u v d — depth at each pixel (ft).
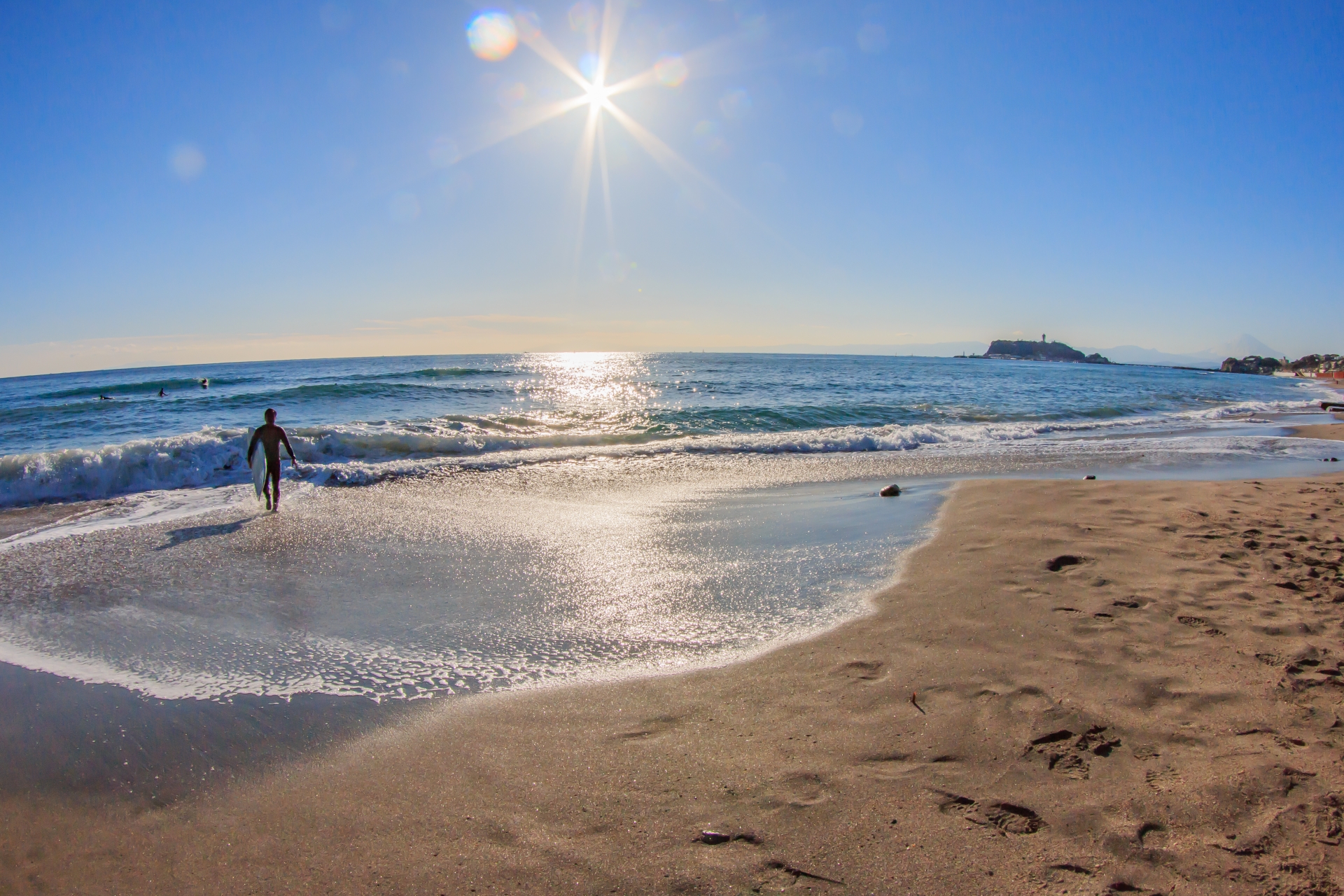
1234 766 9.80
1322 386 184.24
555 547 24.73
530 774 10.70
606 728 12.06
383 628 17.43
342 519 29.45
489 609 18.61
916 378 155.12
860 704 12.28
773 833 8.96
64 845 9.51
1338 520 23.65
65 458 36.83
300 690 14.05
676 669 14.43
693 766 10.66
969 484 32.40
